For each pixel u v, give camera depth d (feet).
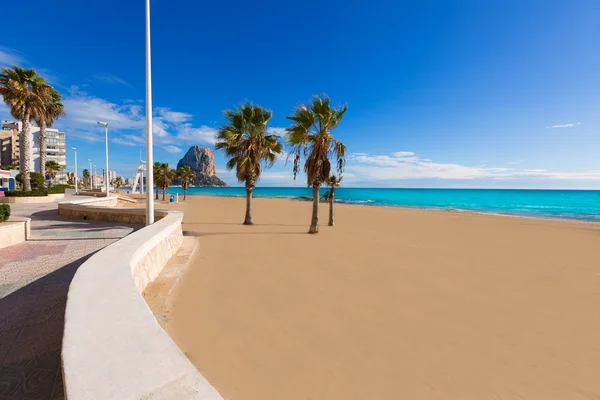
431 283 23.85
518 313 18.29
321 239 44.78
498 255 35.12
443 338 15.10
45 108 79.92
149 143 29.09
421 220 81.15
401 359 13.16
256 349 13.52
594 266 29.99
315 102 49.78
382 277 25.20
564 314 18.21
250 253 32.99
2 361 9.00
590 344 14.74
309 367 12.37
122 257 13.71
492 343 14.71
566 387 11.57
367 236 49.29
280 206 138.51
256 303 18.75
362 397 10.74
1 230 24.89
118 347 5.69
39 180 101.14
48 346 9.89
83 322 6.73
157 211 40.63
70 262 20.30
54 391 7.72
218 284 21.77
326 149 50.70
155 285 20.03
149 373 4.97
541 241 46.39
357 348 13.94
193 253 31.55
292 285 22.47
